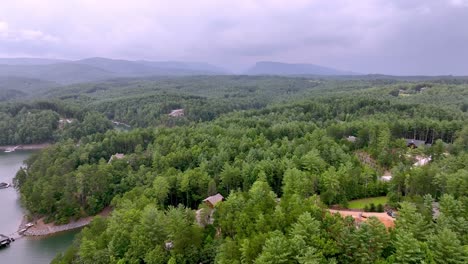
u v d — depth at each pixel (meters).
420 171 84.94
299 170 93.88
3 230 99.00
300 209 62.84
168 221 69.25
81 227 100.25
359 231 53.59
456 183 77.44
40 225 100.00
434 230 57.94
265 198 74.50
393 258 50.72
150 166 124.56
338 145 121.50
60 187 107.00
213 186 96.81
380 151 119.62
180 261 62.44
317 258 50.50
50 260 82.94
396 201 82.38
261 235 56.44
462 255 49.53
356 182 90.12
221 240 65.56
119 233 69.38
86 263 63.75
